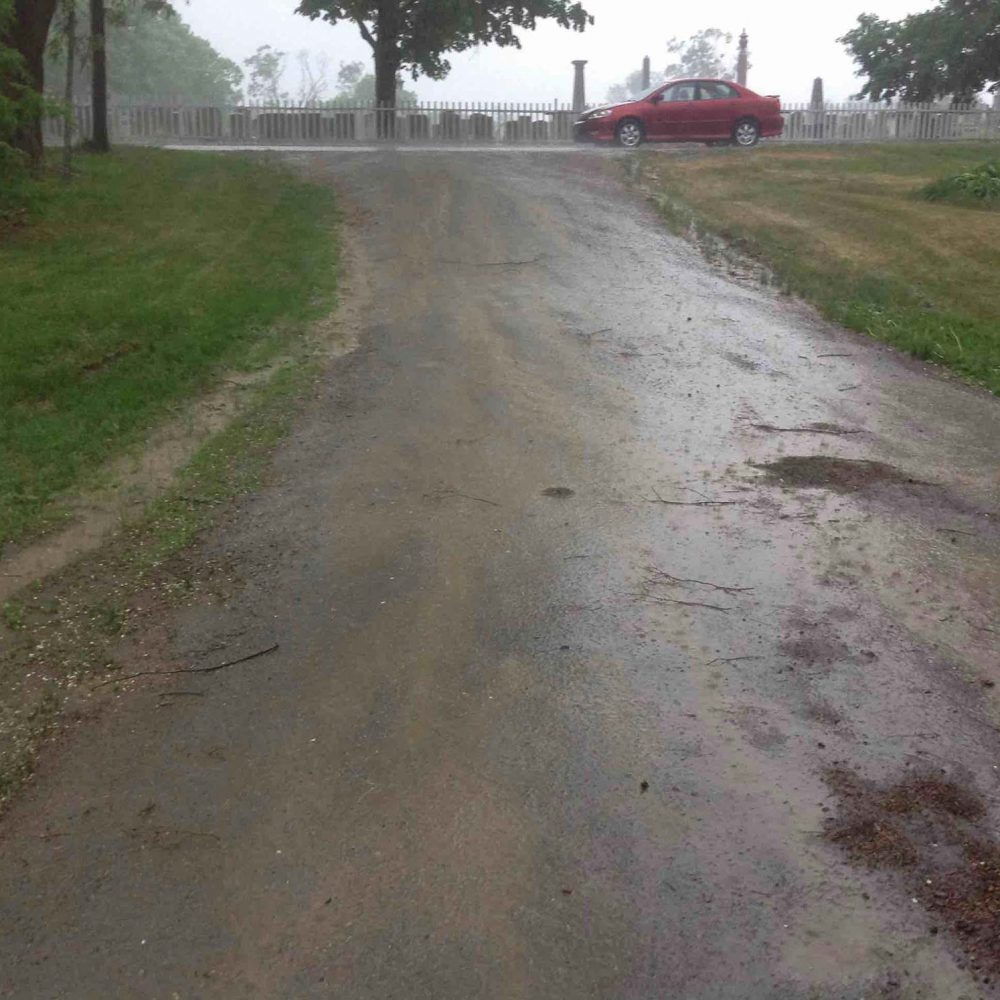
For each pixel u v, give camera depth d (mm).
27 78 17969
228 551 6656
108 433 8648
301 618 5812
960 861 3953
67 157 19062
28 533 6961
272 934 3695
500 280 14070
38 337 10758
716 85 26422
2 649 5594
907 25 38812
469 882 3900
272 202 18688
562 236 16641
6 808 4383
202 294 12641
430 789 4406
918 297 13812
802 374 10648
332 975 3516
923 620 5746
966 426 9195
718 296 13727
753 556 6484
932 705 4961
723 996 3400
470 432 8695
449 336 11516
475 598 5961
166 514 7199
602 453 8227
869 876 3889
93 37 22406
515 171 22109
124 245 15266
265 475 7867
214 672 5324
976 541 6785
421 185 20250
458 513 7121
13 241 15172
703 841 4086
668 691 5062
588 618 5730
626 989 3432
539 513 7105
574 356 10914
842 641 5508
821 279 14570
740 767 4512
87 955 3635
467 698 5027
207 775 4547
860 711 4910
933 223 17266
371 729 4816
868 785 4391
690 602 5906
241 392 9766
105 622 5828
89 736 4848
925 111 33938
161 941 3684
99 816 4320
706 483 7656
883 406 9703
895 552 6570
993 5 36094
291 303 12555
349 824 4223
